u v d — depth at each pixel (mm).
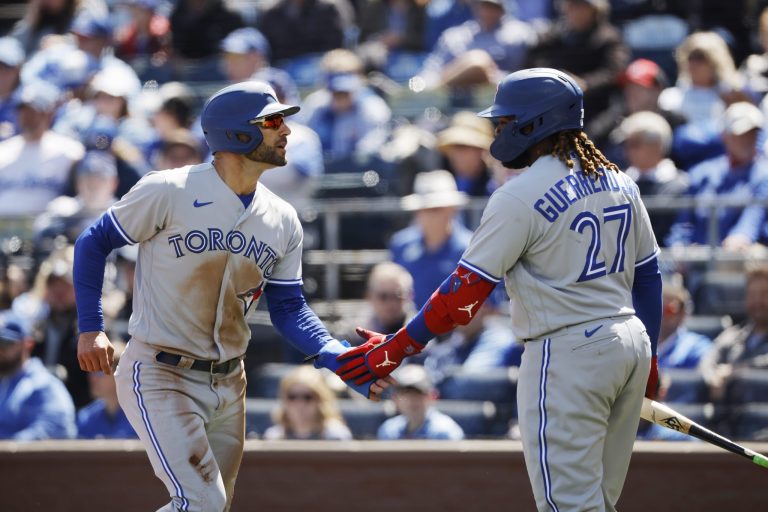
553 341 13094
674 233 25125
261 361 24578
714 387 21812
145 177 13570
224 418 14266
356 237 26125
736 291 23469
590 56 30031
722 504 18500
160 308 13617
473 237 13289
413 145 28766
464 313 13258
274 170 26938
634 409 13617
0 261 25953
